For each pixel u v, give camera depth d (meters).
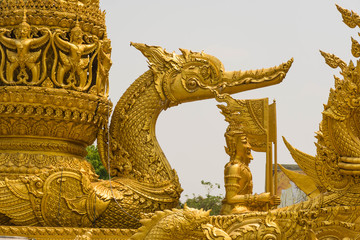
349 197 8.49
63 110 9.57
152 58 10.36
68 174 9.32
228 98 9.71
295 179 9.88
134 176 10.04
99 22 10.16
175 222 7.87
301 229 8.48
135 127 10.22
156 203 9.84
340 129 8.61
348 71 8.62
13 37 9.76
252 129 9.55
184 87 10.13
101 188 9.61
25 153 9.55
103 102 9.94
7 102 9.45
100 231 8.89
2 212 9.02
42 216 9.15
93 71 10.05
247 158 9.55
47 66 9.67
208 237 7.82
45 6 9.80
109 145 10.20
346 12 8.91
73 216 9.30
